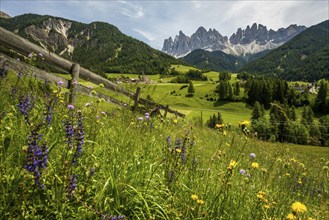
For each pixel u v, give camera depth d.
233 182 4.74
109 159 3.92
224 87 178.75
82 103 5.10
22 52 6.46
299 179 6.98
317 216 5.89
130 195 3.52
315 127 63.03
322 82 160.75
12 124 3.19
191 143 4.89
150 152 4.82
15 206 2.41
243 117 135.75
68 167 2.84
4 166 2.62
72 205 2.88
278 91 168.25
